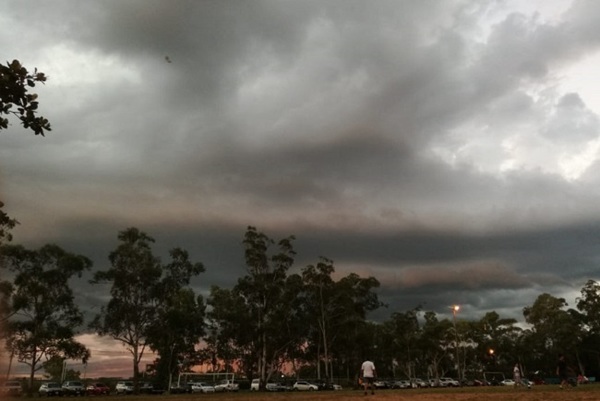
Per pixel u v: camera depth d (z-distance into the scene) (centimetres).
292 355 7281
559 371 2675
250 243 6588
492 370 10394
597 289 8181
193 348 6638
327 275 6856
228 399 2159
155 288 5822
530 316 8844
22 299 4966
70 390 5816
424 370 10806
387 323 8488
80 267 5462
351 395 2222
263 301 6644
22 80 605
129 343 5744
